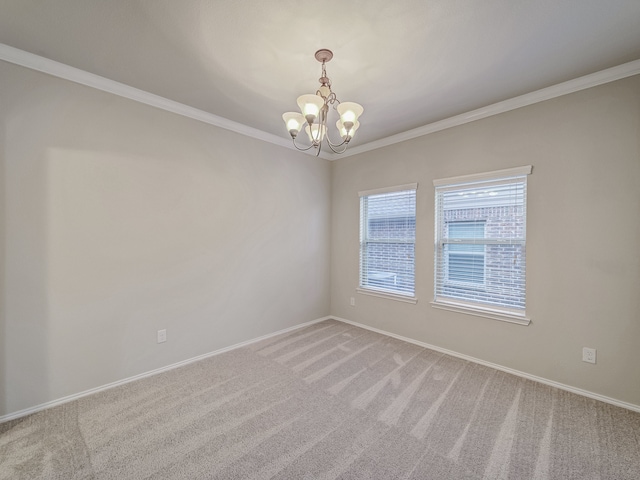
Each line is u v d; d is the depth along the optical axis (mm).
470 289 2930
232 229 3166
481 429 1856
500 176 2658
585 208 2248
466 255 2959
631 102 2066
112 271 2377
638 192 2047
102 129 2311
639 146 2041
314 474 1514
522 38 1811
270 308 3551
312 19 1653
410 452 1665
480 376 2549
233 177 3170
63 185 2145
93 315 2287
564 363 2346
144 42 1866
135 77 2275
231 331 3168
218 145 3039
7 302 1947
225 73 2213
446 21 1666
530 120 2498
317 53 1937
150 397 2229
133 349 2490
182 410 2064
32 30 1754
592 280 2225
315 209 4094
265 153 3479
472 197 2902
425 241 3227
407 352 3074
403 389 2338
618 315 2123
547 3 1540
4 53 1899
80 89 2207
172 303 2721
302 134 3447
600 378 2193
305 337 3523
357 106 1782
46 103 2068
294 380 2488
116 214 2389
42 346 2076
